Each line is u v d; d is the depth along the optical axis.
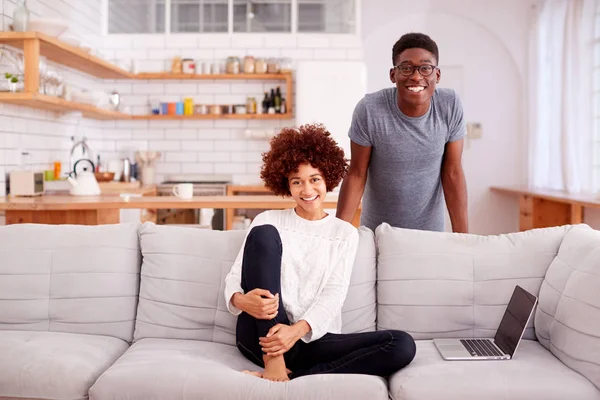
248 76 6.12
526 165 6.38
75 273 2.49
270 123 6.31
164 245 2.49
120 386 1.96
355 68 5.84
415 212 2.96
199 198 4.05
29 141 4.62
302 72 5.84
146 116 6.10
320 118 5.85
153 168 6.17
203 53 6.30
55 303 2.48
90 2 5.98
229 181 6.35
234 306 2.17
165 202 3.81
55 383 2.03
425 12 6.30
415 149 2.77
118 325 2.47
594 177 5.06
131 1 6.30
